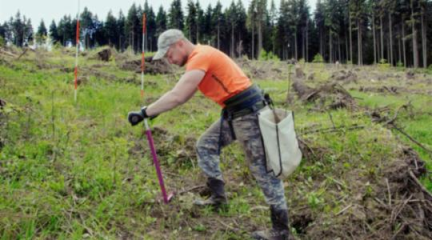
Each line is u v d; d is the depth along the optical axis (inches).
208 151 134.6
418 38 1931.6
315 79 627.2
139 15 2726.4
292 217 137.2
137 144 192.4
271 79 683.4
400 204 140.9
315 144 189.9
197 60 114.7
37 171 144.0
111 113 252.5
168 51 121.1
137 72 512.4
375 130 212.7
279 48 2410.2
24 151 162.2
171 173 165.6
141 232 120.6
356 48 2279.8
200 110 308.2
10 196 122.3
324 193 151.8
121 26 2878.9
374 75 876.0
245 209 139.3
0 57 430.9
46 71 405.1
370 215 136.6
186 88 113.3
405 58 1892.2
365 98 458.6
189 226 126.7
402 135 247.6
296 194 153.3
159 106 113.7
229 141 133.9
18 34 2481.5
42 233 109.8
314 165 173.9
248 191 155.4
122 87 379.6
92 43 2827.3
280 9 2388.0
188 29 2434.8
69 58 575.2
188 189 152.0
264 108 118.2
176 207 135.1
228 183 160.7
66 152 165.3
